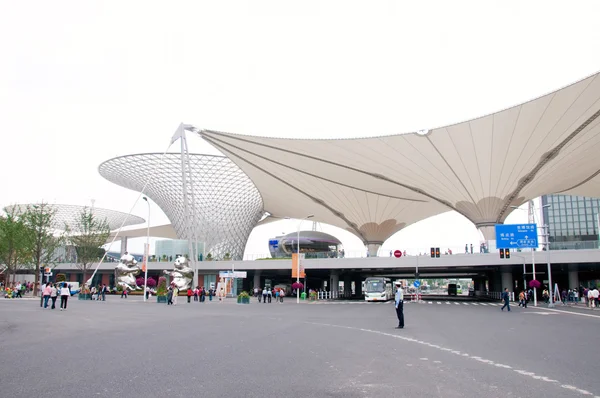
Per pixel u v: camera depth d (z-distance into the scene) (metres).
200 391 7.02
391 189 50.69
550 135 38.34
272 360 9.95
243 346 12.23
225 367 9.06
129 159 59.50
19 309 27.20
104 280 76.62
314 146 43.94
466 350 11.75
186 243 64.69
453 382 7.77
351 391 7.07
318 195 54.31
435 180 46.16
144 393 6.89
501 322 21.45
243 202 68.06
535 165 41.97
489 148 40.91
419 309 34.56
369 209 56.34
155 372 8.50
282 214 67.56
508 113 36.91
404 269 59.88
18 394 6.80
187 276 52.66
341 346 12.43
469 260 48.91
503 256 40.22
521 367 9.25
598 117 35.59
